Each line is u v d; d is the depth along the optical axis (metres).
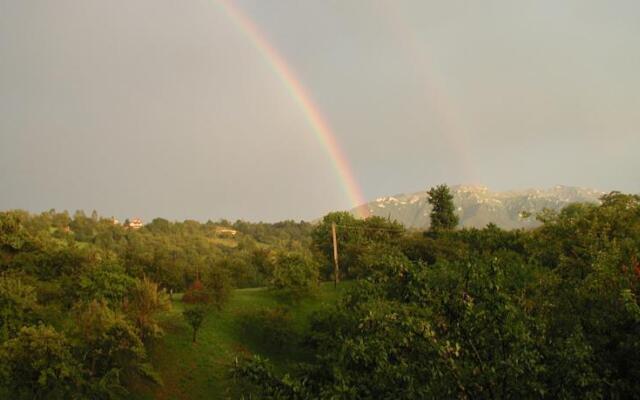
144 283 42.03
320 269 74.12
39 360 28.03
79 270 43.09
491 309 11.27
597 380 10.90
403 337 11.34
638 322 13.17
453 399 10.12
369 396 11.37
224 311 50.97
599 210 22.98
